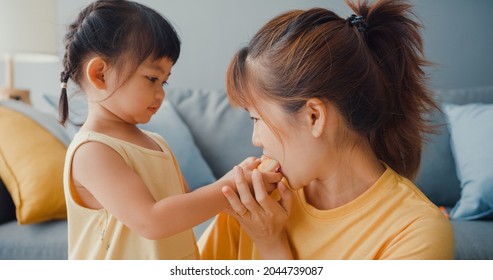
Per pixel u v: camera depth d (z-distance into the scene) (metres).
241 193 0.75
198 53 2.28
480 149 1.53
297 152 0.73
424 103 0.82
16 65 2.27
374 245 0.73
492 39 2.19
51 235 1.34
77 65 0.92
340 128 0.73
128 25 0.89
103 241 0.84
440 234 0.69
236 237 0.92
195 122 1.89
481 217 1.46
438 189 1.68
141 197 0.78
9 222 1.46
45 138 1.50
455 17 2.19
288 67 0.70
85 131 0.87
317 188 0.82
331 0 2.20
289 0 2.23
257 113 0.74
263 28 0.76
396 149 0.81
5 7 1.79
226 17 2.26
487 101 1.81
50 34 1.90
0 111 1.51
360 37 0.72
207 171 1.74
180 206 0.76
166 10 2.26
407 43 0.76
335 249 0.76
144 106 0.90
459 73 2.21
